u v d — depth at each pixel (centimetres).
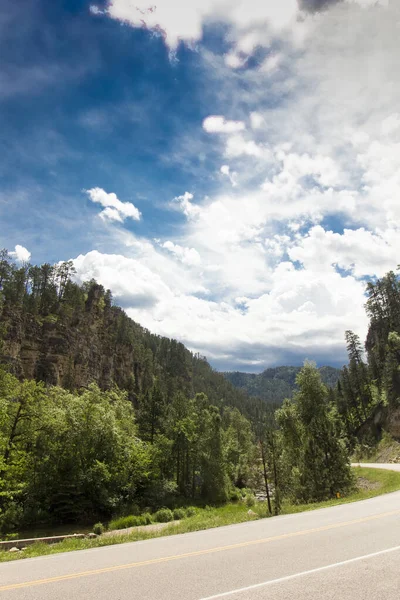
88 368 9806
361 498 2200
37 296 10431
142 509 4294
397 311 9625
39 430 3800
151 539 1379
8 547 2202
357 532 1105
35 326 8356
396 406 6450
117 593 675
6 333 7200
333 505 2019
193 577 748
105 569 863
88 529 3250
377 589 631
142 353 16150
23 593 702
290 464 3856
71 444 3838
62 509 3512
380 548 895
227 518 1973
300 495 3316
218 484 5572
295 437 3981
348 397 9525
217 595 636
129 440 4588
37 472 3594
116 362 12350
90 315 11212
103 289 12544
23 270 10188
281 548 962
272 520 1598
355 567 755
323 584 665
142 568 849
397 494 2164
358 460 6562
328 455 3369
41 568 929
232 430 9256
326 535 1092
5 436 3469
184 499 5134
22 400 3666
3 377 4009
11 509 3281
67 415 3994
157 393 6450
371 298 10544
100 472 3788
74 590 705
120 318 14088
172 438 6006
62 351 8562
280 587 661
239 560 864
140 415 6347
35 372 7919
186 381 19712
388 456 5906
